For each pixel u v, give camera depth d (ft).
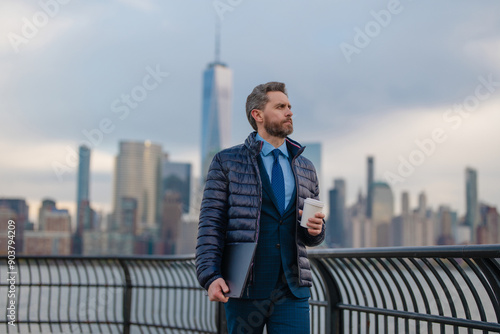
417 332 10.24
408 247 9.69
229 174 9.48
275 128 9.68
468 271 10.11
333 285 12.53
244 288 8.84
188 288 18.62
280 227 9.36
